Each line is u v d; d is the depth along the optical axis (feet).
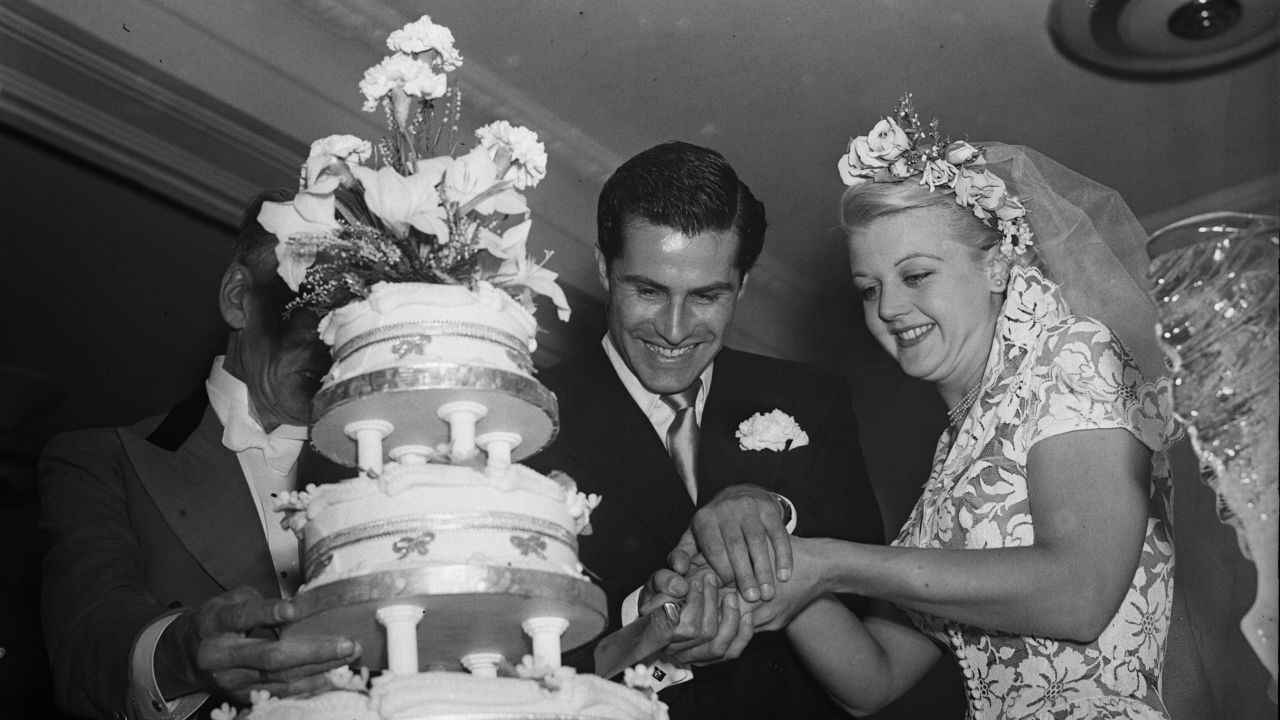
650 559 12.01
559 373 12.81
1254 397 5.92
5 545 20.21
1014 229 10.36
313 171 7.80
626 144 21.80
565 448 12.32
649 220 11.91
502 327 7.36
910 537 10.86
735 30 20.12
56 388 20.98
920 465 24.44
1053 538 9.49
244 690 7.26
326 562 6.92
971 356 10.48
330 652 6.72
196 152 19.11
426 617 7.01
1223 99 20.77
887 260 10.47
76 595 9.36
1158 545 9.95
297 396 10.48
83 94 18.16
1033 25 20.26
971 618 9.60
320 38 19.49
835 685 11.31
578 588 6.91
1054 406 9.75
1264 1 19.22
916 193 10.39
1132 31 20.02
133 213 19.57
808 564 9.66
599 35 19.98
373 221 7.91
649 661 9.65
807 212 23.29
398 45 8.25
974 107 21.71
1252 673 10.28
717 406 12.98
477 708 6.44
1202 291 6.15
